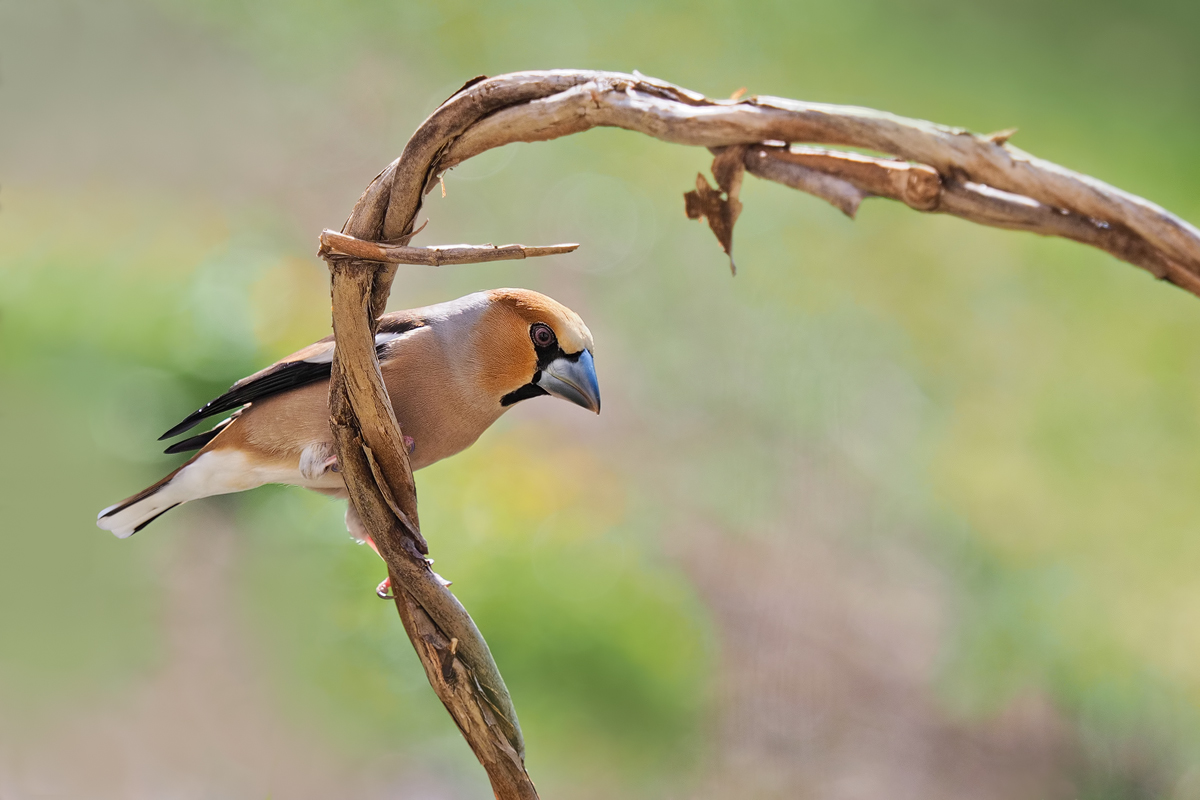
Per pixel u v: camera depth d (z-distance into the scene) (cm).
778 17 2327
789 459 1402
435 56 1962
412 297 1491
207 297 1216
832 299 1717
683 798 980
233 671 970
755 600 1197
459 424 575
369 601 1020
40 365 1116
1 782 852
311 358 548
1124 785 1161
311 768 912
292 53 1872
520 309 558
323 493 591
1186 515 1503
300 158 1691
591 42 2092
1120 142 2306
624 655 1035
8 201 1434
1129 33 2662
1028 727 1188
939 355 1712
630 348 1543
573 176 1847
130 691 934
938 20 2545
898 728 1122
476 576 1063
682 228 1769
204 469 576
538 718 986
